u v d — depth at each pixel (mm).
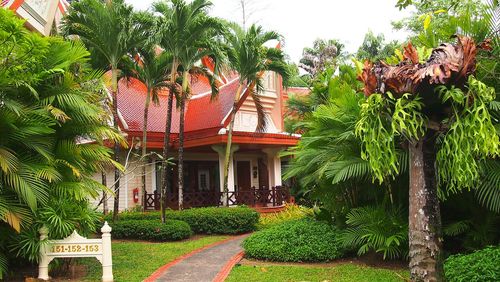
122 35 12602
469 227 8477
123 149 17906
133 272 8531
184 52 14109
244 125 20109
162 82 15773
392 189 9102
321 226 10023
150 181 18844
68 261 8328
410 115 4645
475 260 6055
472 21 7945
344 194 10039
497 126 7023
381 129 4766
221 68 14711
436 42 8406
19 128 7359
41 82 8078
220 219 14555
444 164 4957
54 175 7559
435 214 5238
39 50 7348
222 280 7793
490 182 7246
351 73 11125
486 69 7098
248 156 23641
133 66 14961
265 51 15508
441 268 5230
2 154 6992
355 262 9211
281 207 19219
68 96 8094
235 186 20984
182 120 15312
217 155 22703
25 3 10336
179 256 10422
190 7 13211
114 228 13461
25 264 8578
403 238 8297
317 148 9461
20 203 7406
